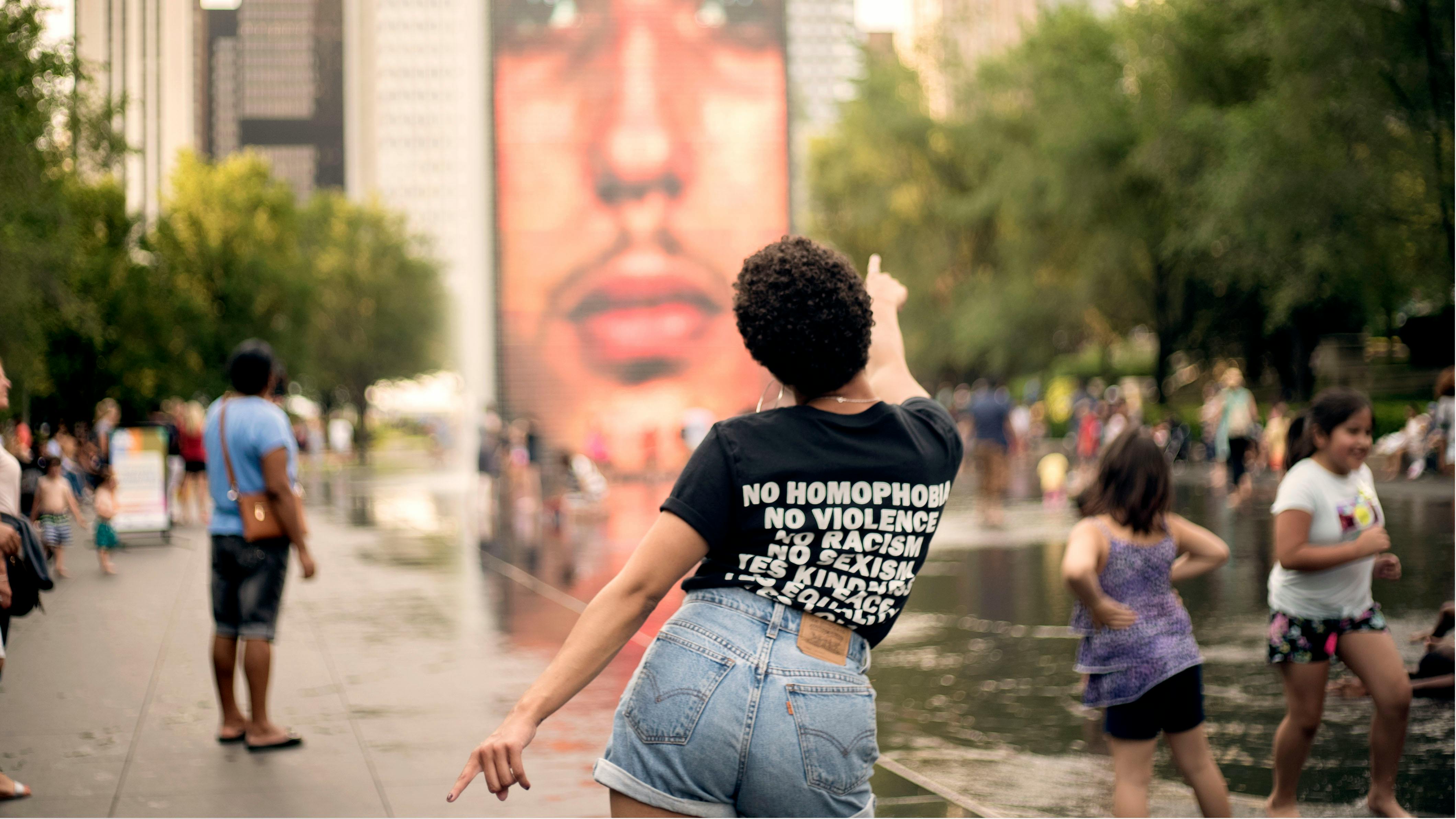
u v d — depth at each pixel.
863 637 2.33
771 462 2.23
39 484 13.02
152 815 4.83
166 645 8.89
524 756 5.72
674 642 2.25
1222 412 20.12
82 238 23.38
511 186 35.34
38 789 5.20
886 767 5.61
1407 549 12.23
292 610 10.65
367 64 161.50
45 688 7.38
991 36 43.00
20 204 15.52
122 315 28.80
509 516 22.30
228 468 5.95
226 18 153.62
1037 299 39.06
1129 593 4.18
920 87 44.47
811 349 2.30
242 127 156.12
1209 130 29.33
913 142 43.78
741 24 36.06
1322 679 4.71
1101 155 34.66
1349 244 25.39
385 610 10.60
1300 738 4.73
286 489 5.92
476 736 6.11
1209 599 10.14
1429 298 26.78
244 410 5.96
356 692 7.20
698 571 2.33
